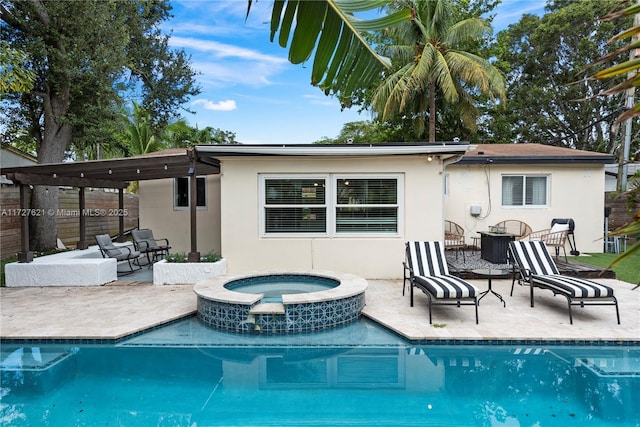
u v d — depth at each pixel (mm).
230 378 4352
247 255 8352
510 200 11664
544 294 7066
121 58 12148
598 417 3494
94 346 5105
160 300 6734
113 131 14047
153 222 11406
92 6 11055
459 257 10289
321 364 4672
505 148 13336
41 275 7820
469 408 3689
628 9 952
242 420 3529
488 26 14961
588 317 5641
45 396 3953
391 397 3916
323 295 5699
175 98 16734
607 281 7777
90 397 3951
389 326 5414
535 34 21906
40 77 11586
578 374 4324
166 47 16250
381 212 8289
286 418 3551
